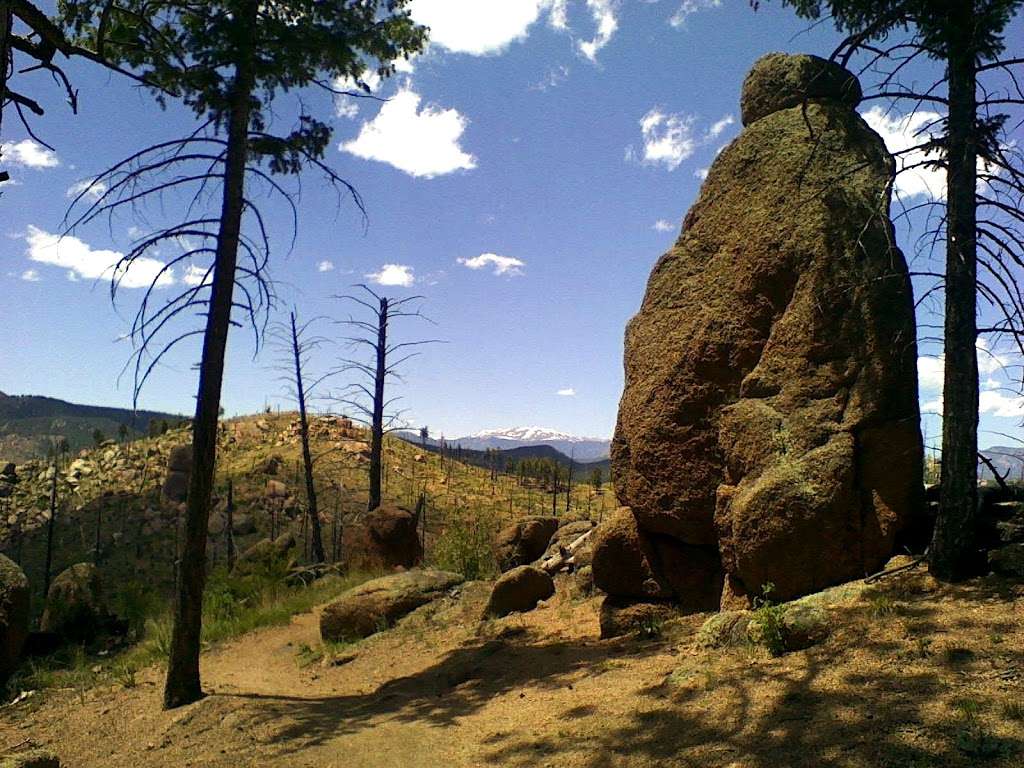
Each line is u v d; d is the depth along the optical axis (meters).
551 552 16.97
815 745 4.53
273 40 9.27
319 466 76.62
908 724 4.47
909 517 7.67
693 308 9.48
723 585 8.99
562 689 7.34
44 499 76.88
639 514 9.62
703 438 9.11
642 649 8.23
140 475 80.56
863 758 4.22
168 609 17.03
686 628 8.59
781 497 7.69
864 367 8.02
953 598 6.29
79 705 9.67
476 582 14.62
